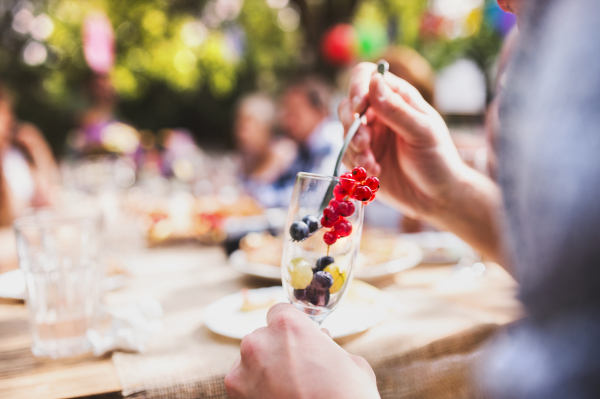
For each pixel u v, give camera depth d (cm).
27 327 52
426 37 340
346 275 38
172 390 39
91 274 47
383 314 52
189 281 68
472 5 296
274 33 531
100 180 127
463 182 49
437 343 46
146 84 546
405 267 68
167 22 461
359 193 36
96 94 220
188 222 100
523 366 21
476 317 52
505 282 66
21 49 482
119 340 45
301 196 38
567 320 19
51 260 45
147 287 65
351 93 48
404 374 44
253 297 54
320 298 37
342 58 246
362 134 46
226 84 551
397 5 387
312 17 275
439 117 49
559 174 19
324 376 30
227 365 42
